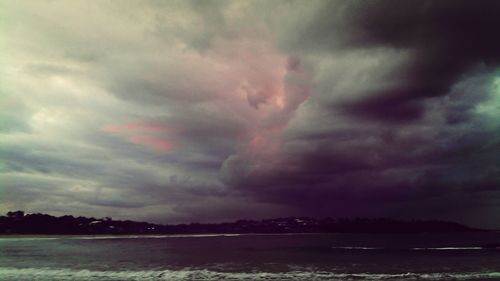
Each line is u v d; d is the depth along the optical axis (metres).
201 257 57.50
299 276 33.78
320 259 53.09
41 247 89.56
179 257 57.72
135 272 36.88
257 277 33.22
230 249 82.38
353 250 74.44
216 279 32.19
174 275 34.53
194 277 33.31
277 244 108.88
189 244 110.94
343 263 46.62
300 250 76.19
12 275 35.12
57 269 39.91
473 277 32.62
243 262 48.72
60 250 77.50
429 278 32.19
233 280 31.66
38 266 43.59
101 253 68.12
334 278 32.56
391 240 130.12
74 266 43.41
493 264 44.47
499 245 81.75
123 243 117.00
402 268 40.38
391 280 31.30
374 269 39.19
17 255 62.41
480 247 80.94
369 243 108.19
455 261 48.56
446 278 32.12
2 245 99.62
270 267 41.81
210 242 127.12
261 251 74.25
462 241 115.94
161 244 111.06
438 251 69.31
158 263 47.41
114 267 42.28
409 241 119.88
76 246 95.62
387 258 53.97
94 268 41.16
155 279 32.19
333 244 104.00
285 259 53.03
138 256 60.56
